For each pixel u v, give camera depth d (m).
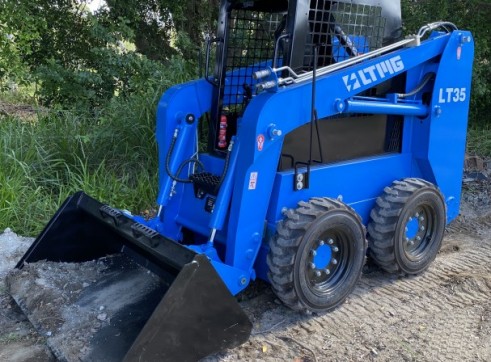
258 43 3.83
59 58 7.39
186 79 6.12
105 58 6.55
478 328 3.38
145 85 6.24
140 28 7.66
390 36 3.78
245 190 3.07
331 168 3.48
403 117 3.90
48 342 2.85
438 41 3.85
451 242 4.69
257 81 3.41
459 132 4.17
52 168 5.14
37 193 4.64
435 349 3.15
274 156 3.15
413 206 3.74
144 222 3.60
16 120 5.92
